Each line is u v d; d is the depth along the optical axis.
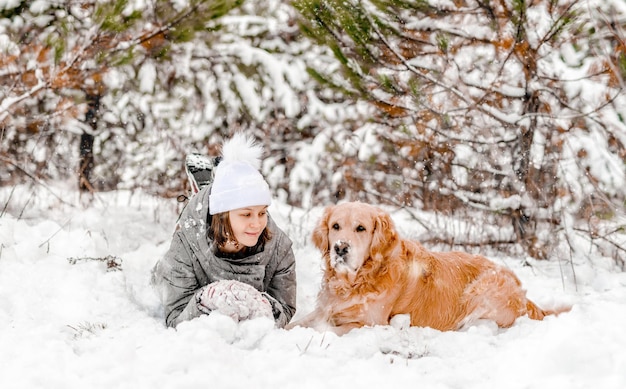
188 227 3.51
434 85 6.27
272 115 8.85
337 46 5.80
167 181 7.41
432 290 3.80
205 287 3.28
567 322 2.88
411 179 7.52
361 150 7.39
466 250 6.09
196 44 7.49
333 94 8.41
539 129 6.13
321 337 3.09
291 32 8.35
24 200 6.53
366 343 3.14
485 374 2.69
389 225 3.71
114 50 6.00
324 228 3.82
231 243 3.45
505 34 5.81
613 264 5.45
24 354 2.68
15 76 6.28
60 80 5.58
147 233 5.86
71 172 7.40
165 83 7.76
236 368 2.62
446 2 6.04
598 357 2.49
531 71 5.80
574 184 5.97
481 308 3.82
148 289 3.96
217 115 8.10
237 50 7.98
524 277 5.13
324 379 2.60
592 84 5.75
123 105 7.61
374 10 5.87
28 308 3.48
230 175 3.38
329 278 3.82
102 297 3.74
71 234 5.05
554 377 2.47
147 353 2.66
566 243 6.01
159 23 6.18
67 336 3.04
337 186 8.28
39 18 6.41
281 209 7.64
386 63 6.02
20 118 6.69
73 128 7.48
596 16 5.13
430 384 2.57
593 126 5.93
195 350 2.63
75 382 2.44
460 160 6.75
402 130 6.41
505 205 6.01
